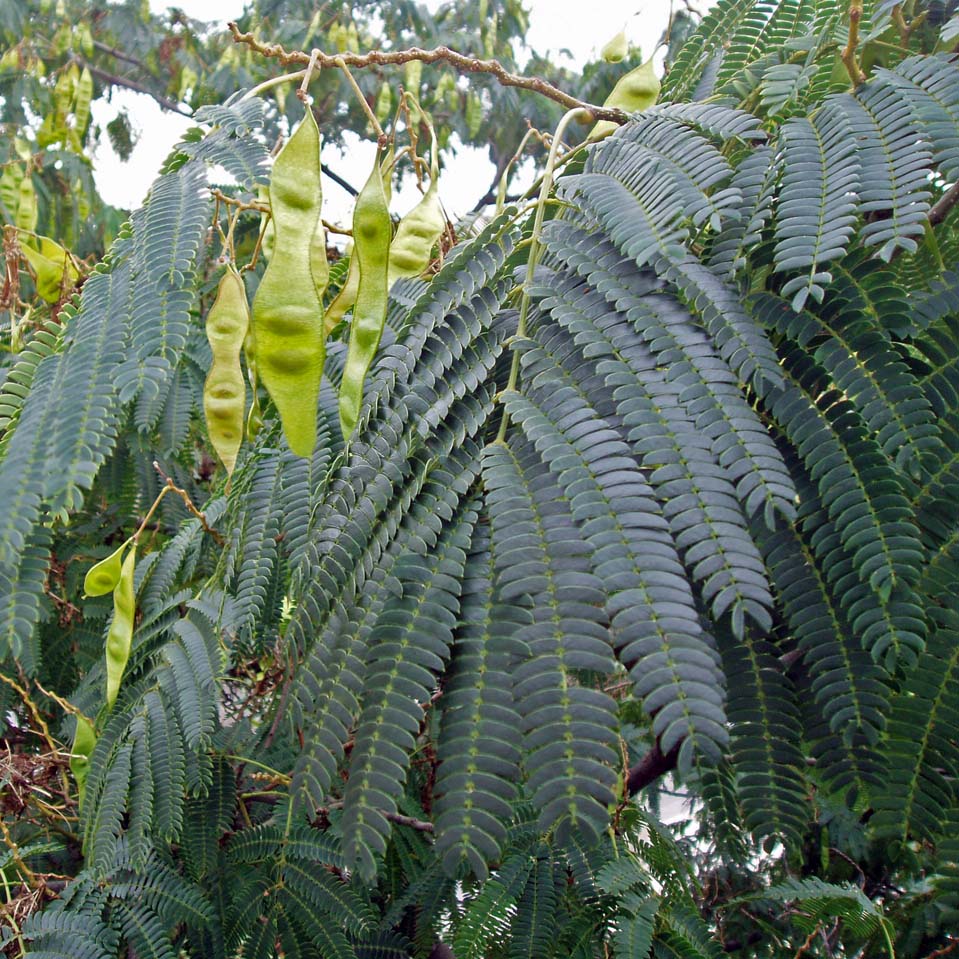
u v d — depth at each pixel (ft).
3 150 17.88
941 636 3.44
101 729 7.80
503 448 3.24
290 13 21.33
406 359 3.67
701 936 7.23
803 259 3.39
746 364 3.21
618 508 2.90
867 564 3.15
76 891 7.64
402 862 8.09
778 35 5.73
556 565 2.87
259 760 8.59
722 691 2.56
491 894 7.00
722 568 2.78
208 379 5.74
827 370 3.41
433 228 5.72
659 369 3.22
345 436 3.72
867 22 4.97
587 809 2.57
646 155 3.91
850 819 7.66
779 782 3.37
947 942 6.99
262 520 5.15
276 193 4.21
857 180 3.55
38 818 9.56
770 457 3.02
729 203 3.49
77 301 4.31
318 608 3.38
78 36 21.72
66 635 10.07
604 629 2.74
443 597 3.02
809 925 7.75
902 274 4.71
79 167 17.71
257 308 4.12
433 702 3.05
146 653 7.84
